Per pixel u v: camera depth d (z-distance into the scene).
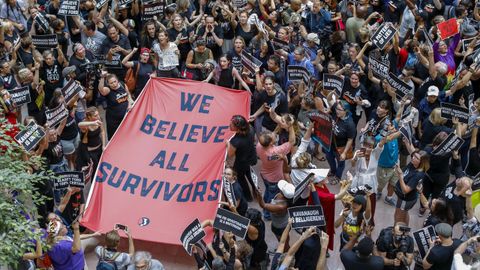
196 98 14.70
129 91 16.17
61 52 15.74
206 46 17.08
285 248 11.64
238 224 10.31
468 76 14.73
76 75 15.61
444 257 10.05
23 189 9.69
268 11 18.62
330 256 12.53
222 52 17.61
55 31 16.84
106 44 16.52
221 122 14.24
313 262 10.37
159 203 12.45
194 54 16.22
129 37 17.30
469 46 16.64
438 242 10.17
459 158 13.39
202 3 18.42
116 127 14.53
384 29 15.23
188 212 12.32
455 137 12.07
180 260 12.20
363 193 11.61
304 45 16.53
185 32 16.86
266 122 14.42
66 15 16.75
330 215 11.39
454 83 15.26
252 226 11.07
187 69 16.05
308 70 15.26
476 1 19.19
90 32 16.62
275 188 13.16
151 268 10.07
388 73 14.41
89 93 15.65
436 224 10.95
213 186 12.70
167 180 12.87
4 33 15.49
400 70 16.36
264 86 14.30
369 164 12.65
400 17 18.89
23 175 9.88
